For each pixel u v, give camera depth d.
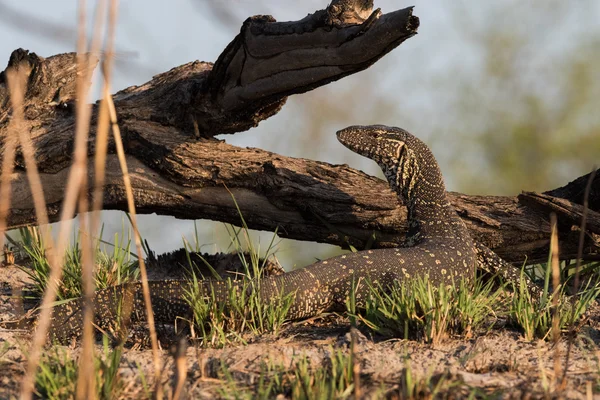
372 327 9.24
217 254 13.36
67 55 12.60
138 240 6.64
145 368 7.70
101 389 6.78
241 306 9.50
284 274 10.11
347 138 12.79
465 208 12.72
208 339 8.95
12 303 10.73
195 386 7.20
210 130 12.52
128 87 12.71
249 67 11.45
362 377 7.32
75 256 11.48
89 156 11.77
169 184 12.05
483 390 7.00
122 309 9.33
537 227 12.57
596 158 29.75
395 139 12.61
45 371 6.84
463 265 11.43
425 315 8.89
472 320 9.17
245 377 7.43
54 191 11.85
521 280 10.64
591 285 12.30
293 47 10.84
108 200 12.08
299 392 6.69
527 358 8.17
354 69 10.63
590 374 7.57
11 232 14.24
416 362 8.00
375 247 12.73
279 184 12.04
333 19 10.30
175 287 9.60
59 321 9.20
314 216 12.30
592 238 12.52
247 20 11.28
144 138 11.90
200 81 12.35
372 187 12.54
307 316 10.34
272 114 12.90
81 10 4.85
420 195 12.45
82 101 5.41
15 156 11.57
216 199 12.23
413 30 9.62
